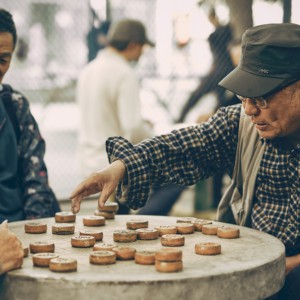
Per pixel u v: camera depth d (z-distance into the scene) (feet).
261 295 6.50
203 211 19.79
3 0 23.79
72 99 24.20
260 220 8.77
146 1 22.66
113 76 15.71
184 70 22.00
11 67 24.21
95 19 22.82
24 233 8.07
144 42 16.01
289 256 8.61
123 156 8.55
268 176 8.67
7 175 9.75
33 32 23.77
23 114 10.11
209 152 9.13
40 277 6.01
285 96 7.83
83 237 7.39
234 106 9.27
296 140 8.40
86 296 5.89
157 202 15.79
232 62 16.90
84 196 8.40
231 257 6.81
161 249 6.49
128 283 5.87
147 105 22.56
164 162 8.91
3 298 6.24
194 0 21.07
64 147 27.09
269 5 20.12
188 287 5.98
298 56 7.80
